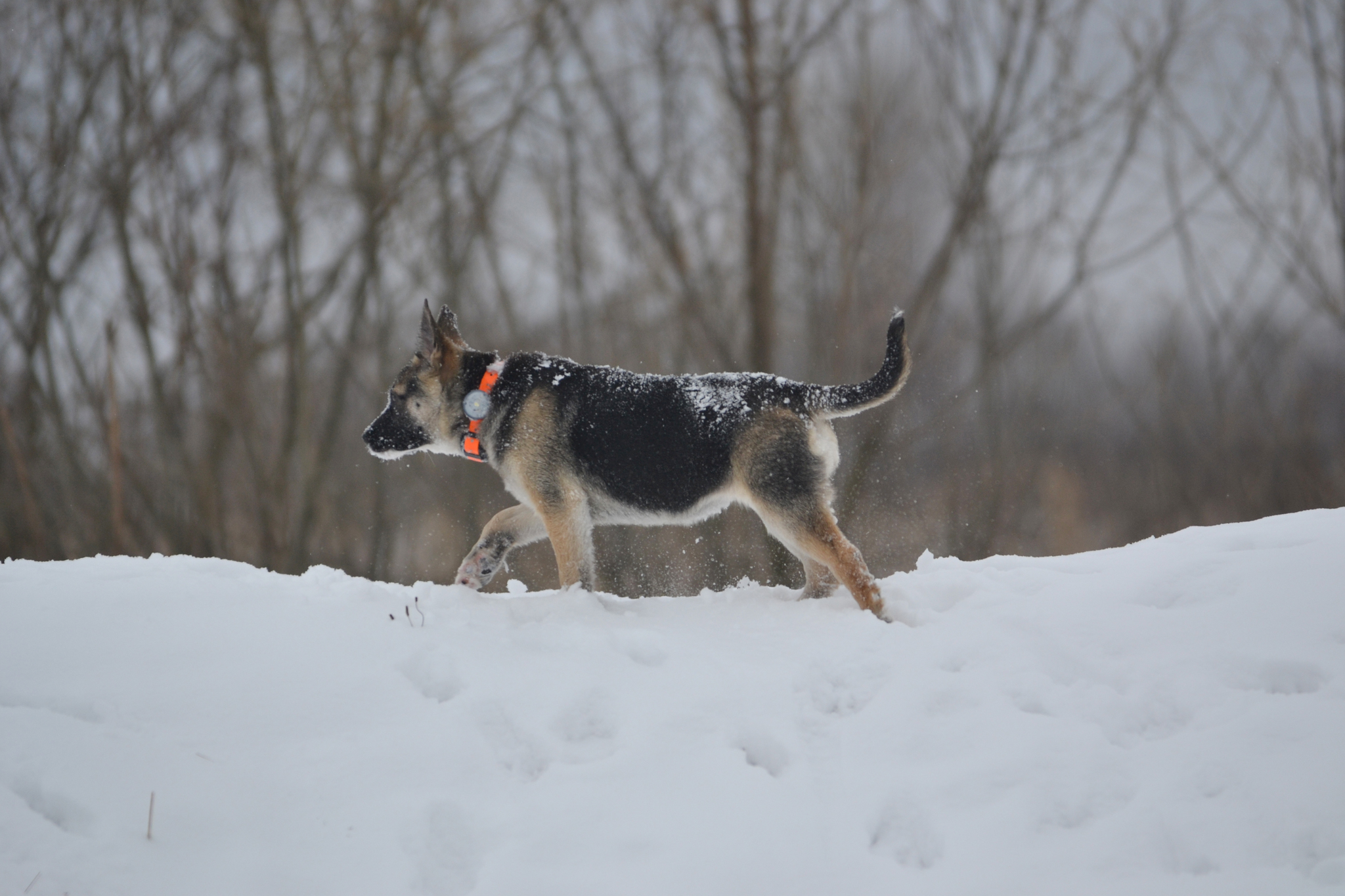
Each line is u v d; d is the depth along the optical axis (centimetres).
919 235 1731
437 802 323
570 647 424
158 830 300
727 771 341
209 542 1523
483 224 1661
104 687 359
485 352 588
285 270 1564
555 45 1706
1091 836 306
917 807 327
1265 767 319
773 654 421
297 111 1580
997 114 1642
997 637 415
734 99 1547
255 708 356
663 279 1611
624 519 550
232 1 1524
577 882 296
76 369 1540
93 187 1542
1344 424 1767
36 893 275
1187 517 1767
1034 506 1795
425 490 1619
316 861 299
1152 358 1845
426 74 1655
